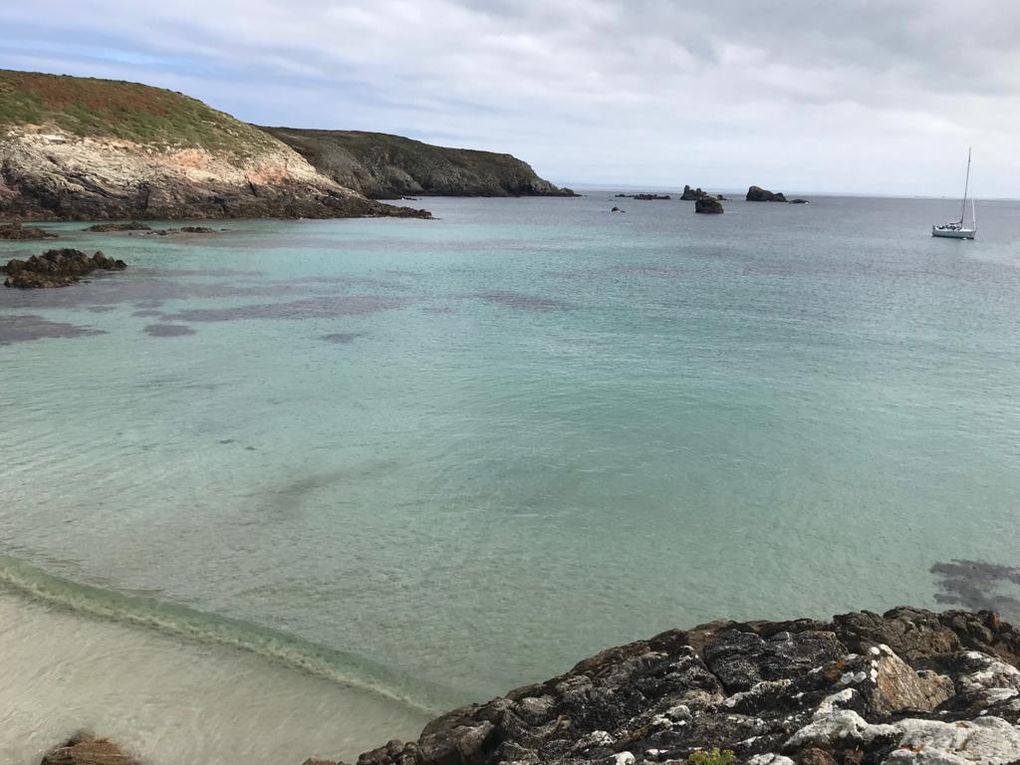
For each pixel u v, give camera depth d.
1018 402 25.48
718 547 15.74
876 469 19.83
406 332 35.06
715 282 54.78
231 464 19.30
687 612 13.40
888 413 24.22
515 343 33.22
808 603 13.76
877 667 7.91
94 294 41.78
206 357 29.61
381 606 13.30
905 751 6.28
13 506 16.56
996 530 16.64
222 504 17.06
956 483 19.03
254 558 14.77
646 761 7.29
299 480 18.47
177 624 12.49
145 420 22.31
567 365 29.56
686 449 20.98
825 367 29.81
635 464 19.88
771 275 60.03
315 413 23.36
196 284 46.56
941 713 7.18
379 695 10.98
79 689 10.77
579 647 12.32
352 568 14.54
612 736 8.25
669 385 26.94
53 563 14.25
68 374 26.69
